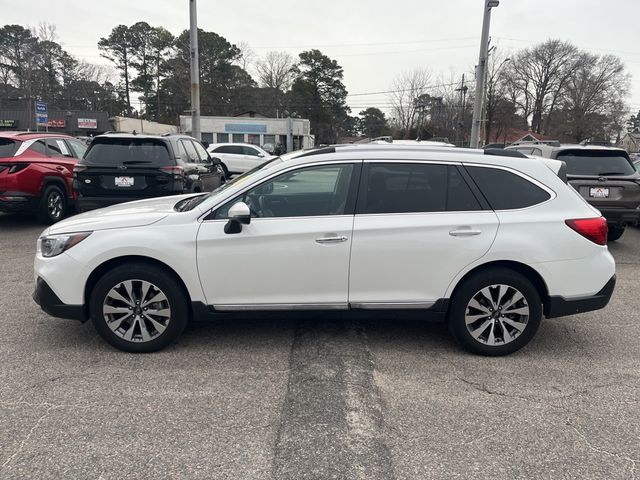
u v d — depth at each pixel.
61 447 2.71
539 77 76.88
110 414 3.04
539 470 2.59
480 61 16.09
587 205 3.96
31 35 60.59
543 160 4.06
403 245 3.74
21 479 2.46
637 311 5.12
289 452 2.71
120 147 7.55
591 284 3.86
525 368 3.76
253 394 3.30
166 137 7.86
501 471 2.58
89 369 3.62
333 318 3.91
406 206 3.81
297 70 81.50
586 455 2.73
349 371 3.64
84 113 55.75
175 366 3.69
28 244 7.57
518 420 3.06
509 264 3.84
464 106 57.34
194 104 15.27
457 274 3.79
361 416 3.06
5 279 5.80
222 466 2.58
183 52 72.88
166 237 3.71
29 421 2.95
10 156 8.25
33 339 4.14
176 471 2.54
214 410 3.11
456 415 3.10
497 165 3.89
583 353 4.06
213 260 3.73
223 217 3.79
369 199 3.81
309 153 3.96
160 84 76.06
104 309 3.80
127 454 2.67
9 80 64.00
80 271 3.72
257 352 3.95
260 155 19.73
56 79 66.88
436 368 3.73
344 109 84.75
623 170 7.71
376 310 3.87
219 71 74.19
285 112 77.69
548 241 3.77
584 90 74.81
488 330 3.90
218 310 3.82
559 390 3.44
